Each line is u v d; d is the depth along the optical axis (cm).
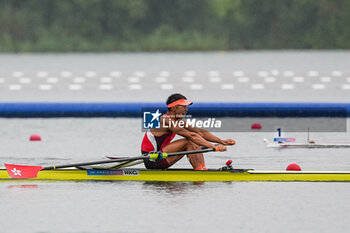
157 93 8838
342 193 3572
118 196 3528
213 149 3834
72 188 3722
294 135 5797
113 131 5988
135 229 2942
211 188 3697
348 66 14050
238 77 11331
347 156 4694
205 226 2984
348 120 6706
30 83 10506
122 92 9006
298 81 10519
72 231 2922
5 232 2914
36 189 3697
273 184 3791
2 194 3584
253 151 4928
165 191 3631
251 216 3142
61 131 6019
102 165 4438
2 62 16500
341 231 2917
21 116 7025
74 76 11794
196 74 12038
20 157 4747
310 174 3881
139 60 16912
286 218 3109
